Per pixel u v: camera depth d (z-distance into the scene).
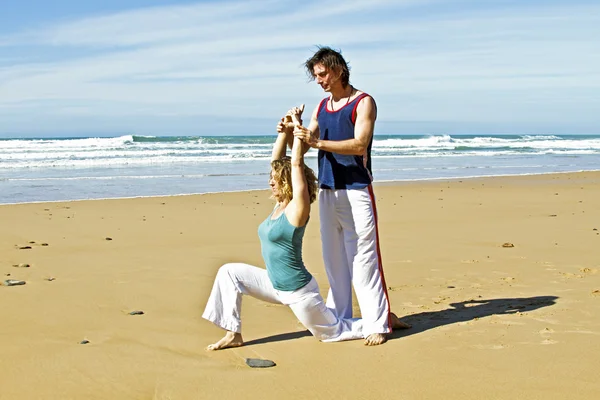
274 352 4.18
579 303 5.21
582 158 36.59
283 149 4.59
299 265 4.25
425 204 13.87
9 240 8.97
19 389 3.53
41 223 10.78
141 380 3.67
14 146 38.94
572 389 3.42
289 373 3.77
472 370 3.74
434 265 7.11
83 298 5.64
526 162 32.50
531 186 18.78
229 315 4.25
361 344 4.33
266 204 14.22
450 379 3.61
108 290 5.96
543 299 5.39
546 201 14.52
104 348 4.25
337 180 4.42
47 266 7.12
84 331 4.65
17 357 4.05
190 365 3.93
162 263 7.37
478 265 7.07
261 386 3.57
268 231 4.20
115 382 3.64
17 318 4.97
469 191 17.12
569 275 6.44
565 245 8.32
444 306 5.32
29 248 8.33
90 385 3.60
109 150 36.62
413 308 5.30
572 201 14.51
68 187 18.22
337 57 4.32
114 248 8.41
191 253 8.06
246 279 4.31
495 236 9.18
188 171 24.41
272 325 4.85
